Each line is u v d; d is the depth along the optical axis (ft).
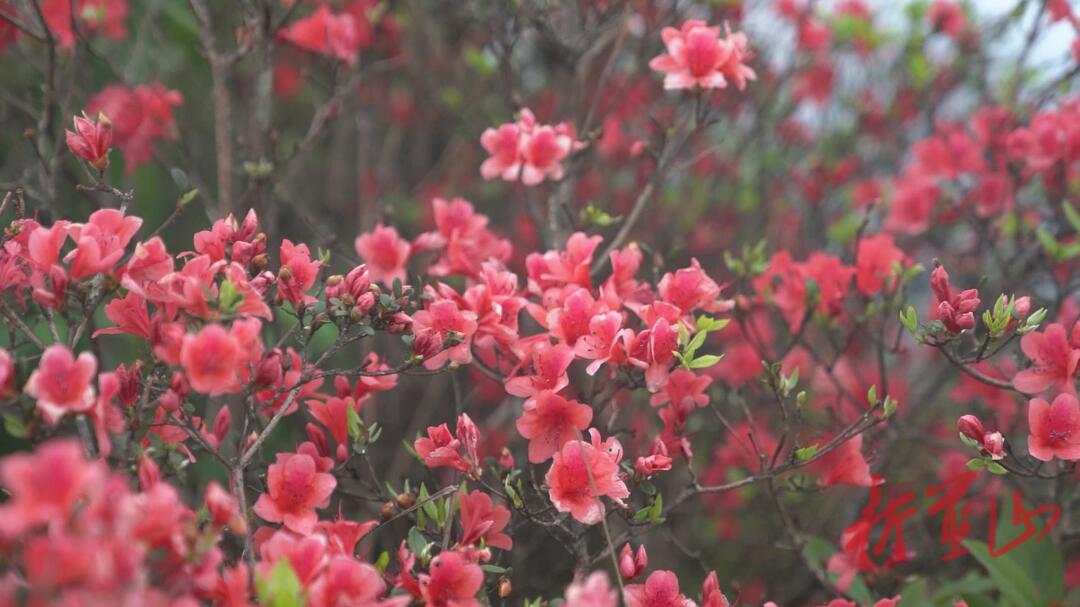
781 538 11.18
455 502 6.61
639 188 13.60
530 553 10.51
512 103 10.86
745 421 11.80
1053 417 6.55
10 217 10.15
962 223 14.67
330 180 15.74
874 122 15.53
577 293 6.75
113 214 6.00
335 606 5.13
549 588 10.50
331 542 5.96
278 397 6.94
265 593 4.87
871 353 14.90
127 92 10.26
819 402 12.40
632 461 7.96
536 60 14.51
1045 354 6.85
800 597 11.27
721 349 13.14
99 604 4.11
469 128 14.02
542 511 6.72
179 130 10.87
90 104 10.20
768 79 15.01
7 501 6.42
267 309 5.71
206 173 13.48
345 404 6.89
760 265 9.75
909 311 7.08
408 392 13.52
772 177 15.53
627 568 6.12
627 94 13.61
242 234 6.60
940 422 13.58
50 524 4.55
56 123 10.44
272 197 10.32
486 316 6.83
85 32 10.28
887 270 9.39
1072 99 12.12
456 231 8.15
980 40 14.20
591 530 8.50
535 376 6.59
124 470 5.86
